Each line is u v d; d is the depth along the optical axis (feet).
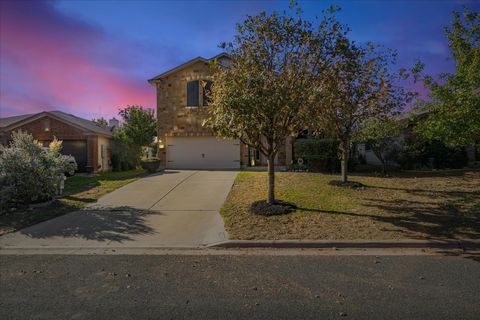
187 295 11.91
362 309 10.61
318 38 23.03
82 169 56.75
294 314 10.34
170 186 37.27
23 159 28.63
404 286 12.43
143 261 15.97
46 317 10.34
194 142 59.41
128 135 77.36
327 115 31.30
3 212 26.18
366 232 19.53
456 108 22.13
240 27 23.97
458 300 11.16
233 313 10.47
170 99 59.62
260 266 15.01
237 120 22.15
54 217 24.86
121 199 31.04
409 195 30.04
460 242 17.69
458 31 23.22
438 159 49.55
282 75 23.30
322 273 13.97
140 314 10.48
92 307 11.02
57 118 56.49
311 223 21.66
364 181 38.27
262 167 57.26
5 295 12.09
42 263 15.80
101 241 19.38
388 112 34.22
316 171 47.98
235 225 21.85
